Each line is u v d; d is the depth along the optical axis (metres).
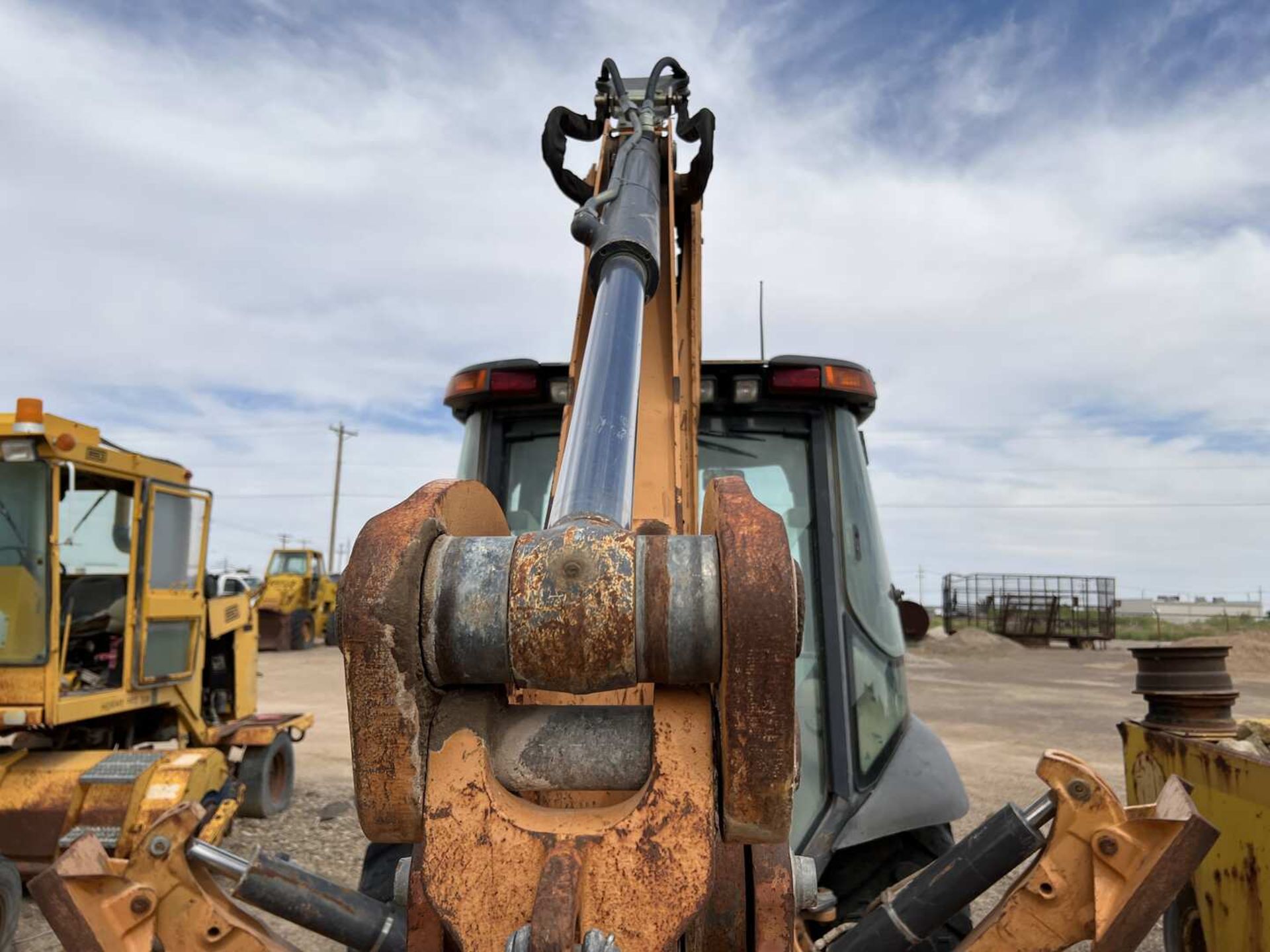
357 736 1.03
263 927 1.76
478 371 3.25
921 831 2.88
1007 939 1.83
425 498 1.11
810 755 2.87
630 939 1.00
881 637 3.07
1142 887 1.74
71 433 4.83
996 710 11.60
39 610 4.74
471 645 1.04
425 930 1.46
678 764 1.07
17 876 4.26
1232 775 2.47
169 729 6.02
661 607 1.01
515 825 1.05
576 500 1.37
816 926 2.72
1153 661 3.04
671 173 2.67
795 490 3.14
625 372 1.68
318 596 21.73
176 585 5.94
